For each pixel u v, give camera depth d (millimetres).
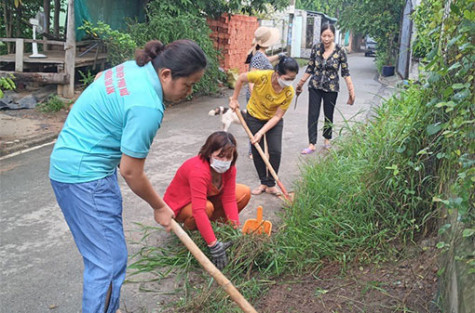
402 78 14664
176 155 6469
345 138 5457
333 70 6242
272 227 4152
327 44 6188
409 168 3641
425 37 4219
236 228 3643
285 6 14148
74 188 2416
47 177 5523
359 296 3070
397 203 3641
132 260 3672
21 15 11086
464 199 2389
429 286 3045
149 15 10352
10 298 3180
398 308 2896
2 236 4062
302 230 3693
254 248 3459
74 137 2428
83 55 10312
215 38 12805
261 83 4656
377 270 3318
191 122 8508
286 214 4145
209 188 3566
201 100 10805
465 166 2395
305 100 10906
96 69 10516
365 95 11633
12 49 11078
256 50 5961
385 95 11672
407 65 14016
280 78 4484
